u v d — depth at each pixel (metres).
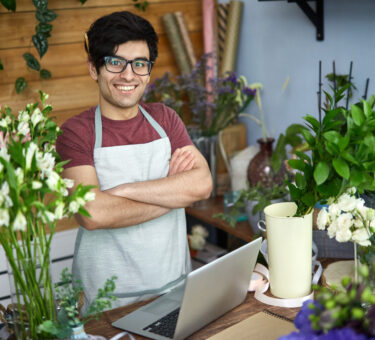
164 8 3.55
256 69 3.51
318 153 1.67
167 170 2.24
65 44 3.29
